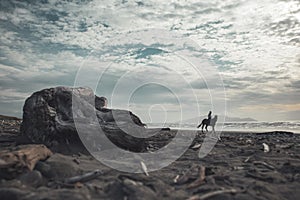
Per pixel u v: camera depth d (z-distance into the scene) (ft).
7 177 15.65
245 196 14.11
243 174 18.78
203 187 15.52
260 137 47.34
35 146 19.48
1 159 15.78
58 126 27.12
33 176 15.69
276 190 15.30
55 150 25.53
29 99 29.73
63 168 17.33
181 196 14.07
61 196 12.59
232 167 21.21
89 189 14.66
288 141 38.55
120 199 13.38
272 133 60.59
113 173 18.88
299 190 15.30
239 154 27.43
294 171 19.30
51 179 16.21
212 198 13.84
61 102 30.01
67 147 26.20
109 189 14.55
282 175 18.26
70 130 26.84
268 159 23.73
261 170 19.52
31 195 12.67
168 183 16.72
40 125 27.61
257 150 28.81
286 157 24.76
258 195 14.38
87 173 17.07
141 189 14.23
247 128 111.04
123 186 14.53
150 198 13.42
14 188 13.56
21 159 16.62
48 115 28.02
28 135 28.09
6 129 43.42
